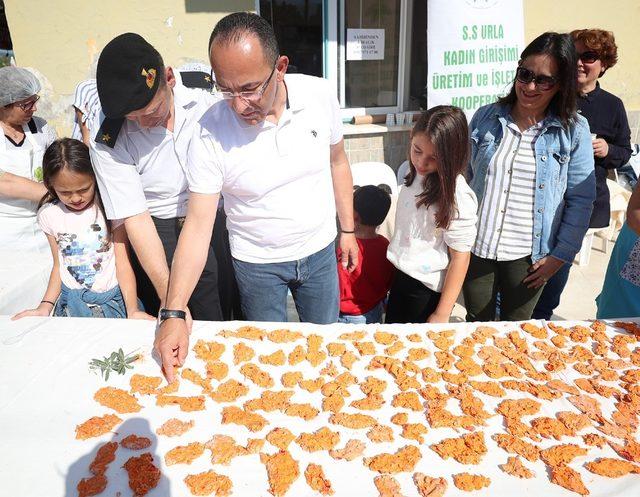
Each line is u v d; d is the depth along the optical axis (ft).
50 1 11.32
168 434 4.08
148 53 5.16
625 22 15.55
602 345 5.27
